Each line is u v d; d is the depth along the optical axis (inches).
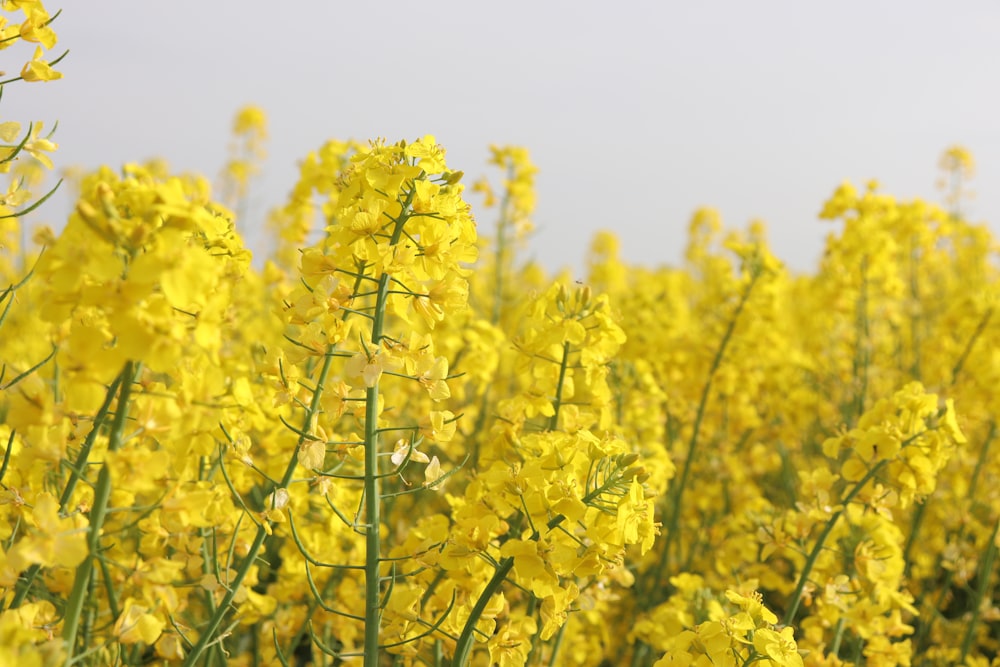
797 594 37.0
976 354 59.4
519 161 61.6
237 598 32.3
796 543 38.0
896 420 36.5
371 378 31.8
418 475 49.6
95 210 28.5
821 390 67.1
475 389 55.9
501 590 34.8
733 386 57.4
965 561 47.4
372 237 32.0
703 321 59.8
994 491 51.3
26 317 65.2
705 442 56.9
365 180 32.5
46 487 33.8
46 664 28.6
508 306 74.5
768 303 54.9
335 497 35.8
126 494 33.3
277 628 36.6
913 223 73.0
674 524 48.0
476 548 32.2
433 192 32.0
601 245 131.1
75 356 28.6
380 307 32.1
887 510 36.7
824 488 37.6
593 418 35.7
